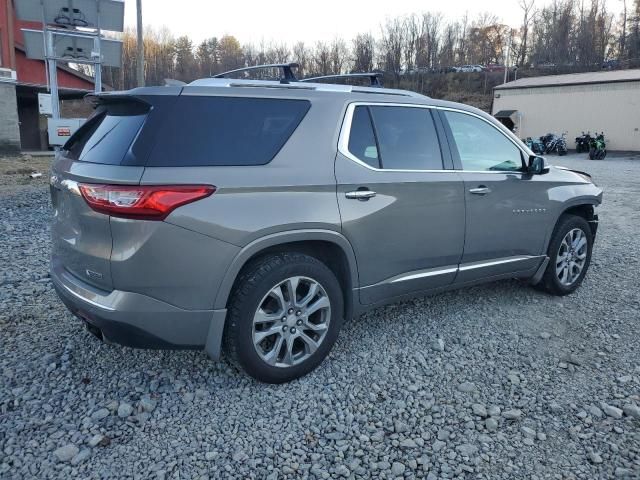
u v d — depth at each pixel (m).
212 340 2.94
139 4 17.41
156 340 2.85
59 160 3.39
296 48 70.75
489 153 4.25
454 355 3.68
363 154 3.45
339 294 3.35
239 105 3.08
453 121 4.05
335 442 2.73
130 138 2.84
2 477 2.39
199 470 2.50
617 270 5.72
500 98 37.66
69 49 13.42
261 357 3.10
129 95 2.94
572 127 33.28
